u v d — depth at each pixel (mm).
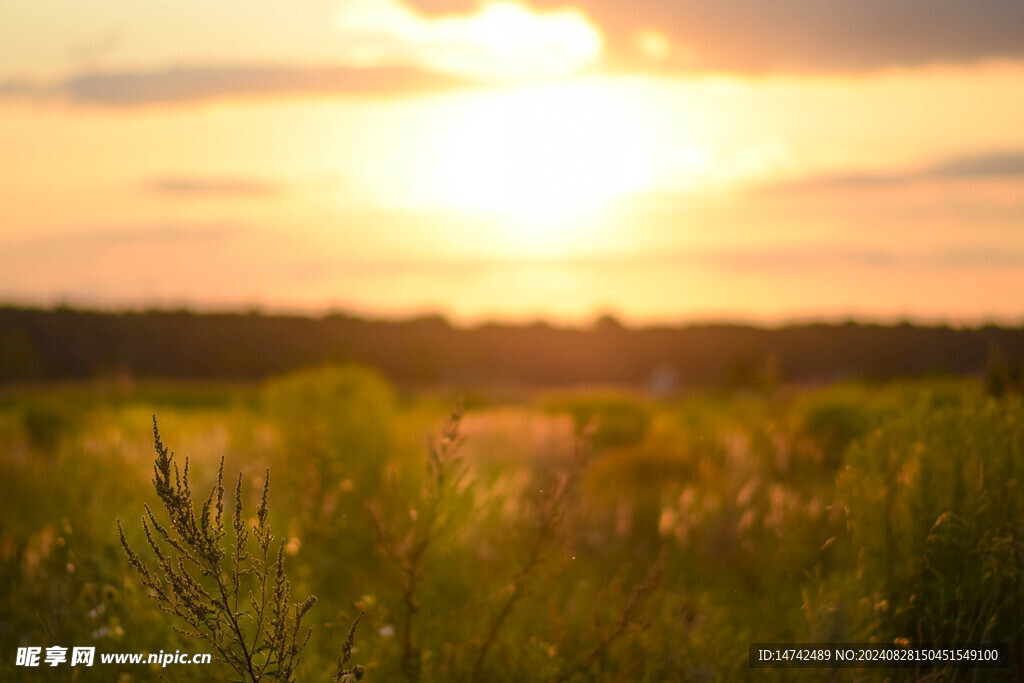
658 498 5996
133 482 5273
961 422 3766
